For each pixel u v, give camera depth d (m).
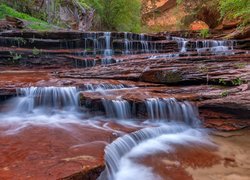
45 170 3.31
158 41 13.59
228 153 5.06
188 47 13.26
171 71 7.81
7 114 6.26
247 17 12.17
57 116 6.28
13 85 6.91
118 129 5.33
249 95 6.23
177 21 28.09
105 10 24.64
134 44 13.02
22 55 10.55
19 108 6.45
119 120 6.18
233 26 16.17
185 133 6.05
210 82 7.52
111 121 5.99
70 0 21.03
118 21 25.53
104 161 3.67
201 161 4.69
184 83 7.83
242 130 6.18
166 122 6.41
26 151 3.94
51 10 18.73
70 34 12.27
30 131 4.96
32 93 6.64
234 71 7.41
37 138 4.56
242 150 5.20
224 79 7.10
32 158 3.68
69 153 3.90
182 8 25.98
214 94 6.70
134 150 4.91
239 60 8.77
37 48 11.70
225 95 6.57
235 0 11.22
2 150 3.96
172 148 5.19
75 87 6.98
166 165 4.50
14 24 12.78
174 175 4.18
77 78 8.59
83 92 6.81
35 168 3.36
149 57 10.78
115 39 12.98
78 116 6.32
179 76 7.74
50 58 10.91
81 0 22.66
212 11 20.78
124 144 4.78
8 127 5.21
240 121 6.44
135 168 4.34
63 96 6.78
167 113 6.44
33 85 7.01
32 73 9.45
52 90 6.71
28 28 13.35
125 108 6.32
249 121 6.43
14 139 4.48
